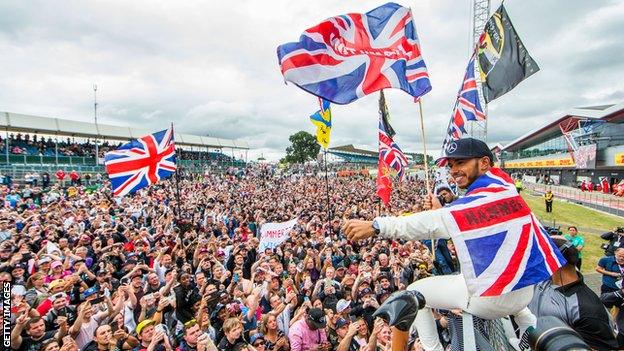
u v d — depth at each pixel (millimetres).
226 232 15609
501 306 1842
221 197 27266
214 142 56125
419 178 55719
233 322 5852
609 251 9023
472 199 1823
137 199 24156
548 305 3281
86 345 6164
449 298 1975
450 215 1771
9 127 32281
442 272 5305
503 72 7945
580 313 3068
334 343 6875
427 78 5320
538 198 39750
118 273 9625
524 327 2168
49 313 6535
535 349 1172
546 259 1819
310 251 10727
